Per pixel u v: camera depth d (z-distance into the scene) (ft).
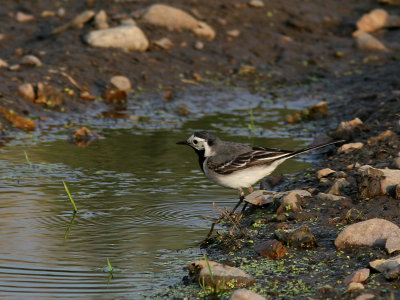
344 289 24.86
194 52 72.90
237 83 69.00
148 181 41.04
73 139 50.90
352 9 88.53
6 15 75.41
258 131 54.08
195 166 44.60
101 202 36.96
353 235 29.22
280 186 40.01
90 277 27.09
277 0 86.58
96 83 63.46
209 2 82.48
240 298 23.52
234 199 38.14
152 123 56.34
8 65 62.54
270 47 77.00
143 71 67.21
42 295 25.26
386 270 25.71
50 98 58.59
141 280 26.94
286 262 28.22
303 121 57.57
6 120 53.62
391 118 50.80
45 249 29.99
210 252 30.12
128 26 70.90
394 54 76.89
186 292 25.79
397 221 31.30
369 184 34.47
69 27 72.02
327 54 76.79
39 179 40.96
